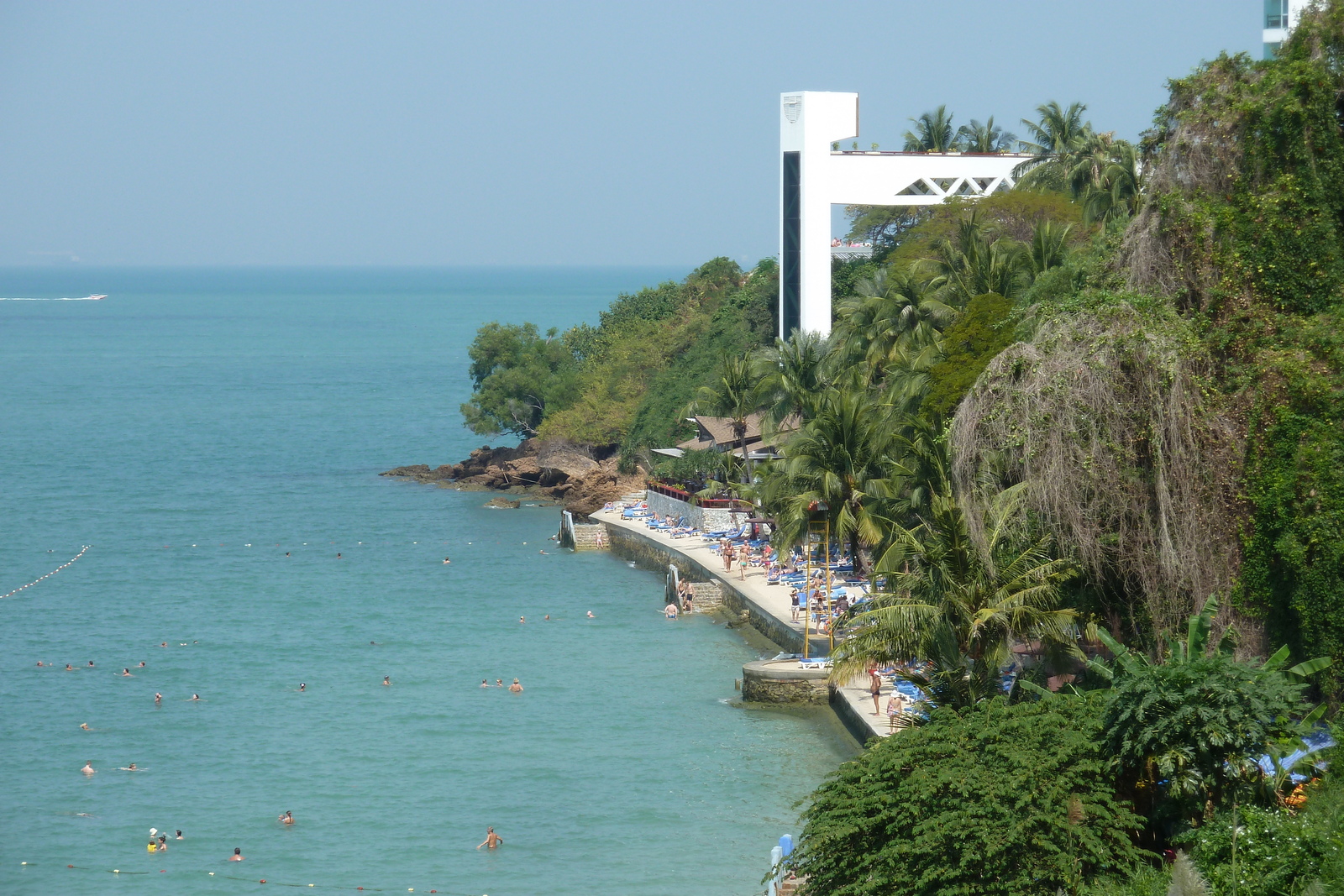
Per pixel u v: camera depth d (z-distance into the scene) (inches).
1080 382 1572.3
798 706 2305.6
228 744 2209.6
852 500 2662.4
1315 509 1440.7
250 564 3784.5
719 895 1592.0
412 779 2021.4
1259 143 1705.2
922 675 1526.8
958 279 3004.4
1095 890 1042.1
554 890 1624.0
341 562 3816.4
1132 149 2970.0
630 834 1790.1
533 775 2022.6
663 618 3073.3
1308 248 1652.3
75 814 1910.7
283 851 1766.7
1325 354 1556.3
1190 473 1536.7
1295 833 1019.9
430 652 2780.5
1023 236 3469.5
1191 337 1594.5
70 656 2790.4
